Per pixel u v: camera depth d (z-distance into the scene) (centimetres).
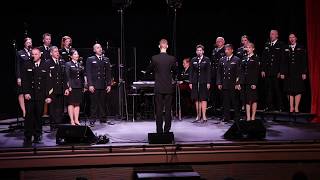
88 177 667
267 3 1081
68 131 679
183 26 1138
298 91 909
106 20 1116
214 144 671
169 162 667
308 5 916
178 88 974
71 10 1099
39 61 724
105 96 906
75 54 850
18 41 1070
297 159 680
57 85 837
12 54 1060
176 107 1016
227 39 1127
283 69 916
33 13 1079
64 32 1099
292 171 695
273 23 1064
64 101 909
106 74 898
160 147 664
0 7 1053
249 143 677
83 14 1105
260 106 1034
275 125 863
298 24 985
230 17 1123
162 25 1135
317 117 907
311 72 916
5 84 1061
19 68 862
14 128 854
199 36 1135
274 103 1001
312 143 684
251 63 855
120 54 1102
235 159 673
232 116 968
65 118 939
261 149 676
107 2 1109
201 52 903
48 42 878
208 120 948
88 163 655
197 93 904
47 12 1088
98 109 910
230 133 709
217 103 995
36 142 703
